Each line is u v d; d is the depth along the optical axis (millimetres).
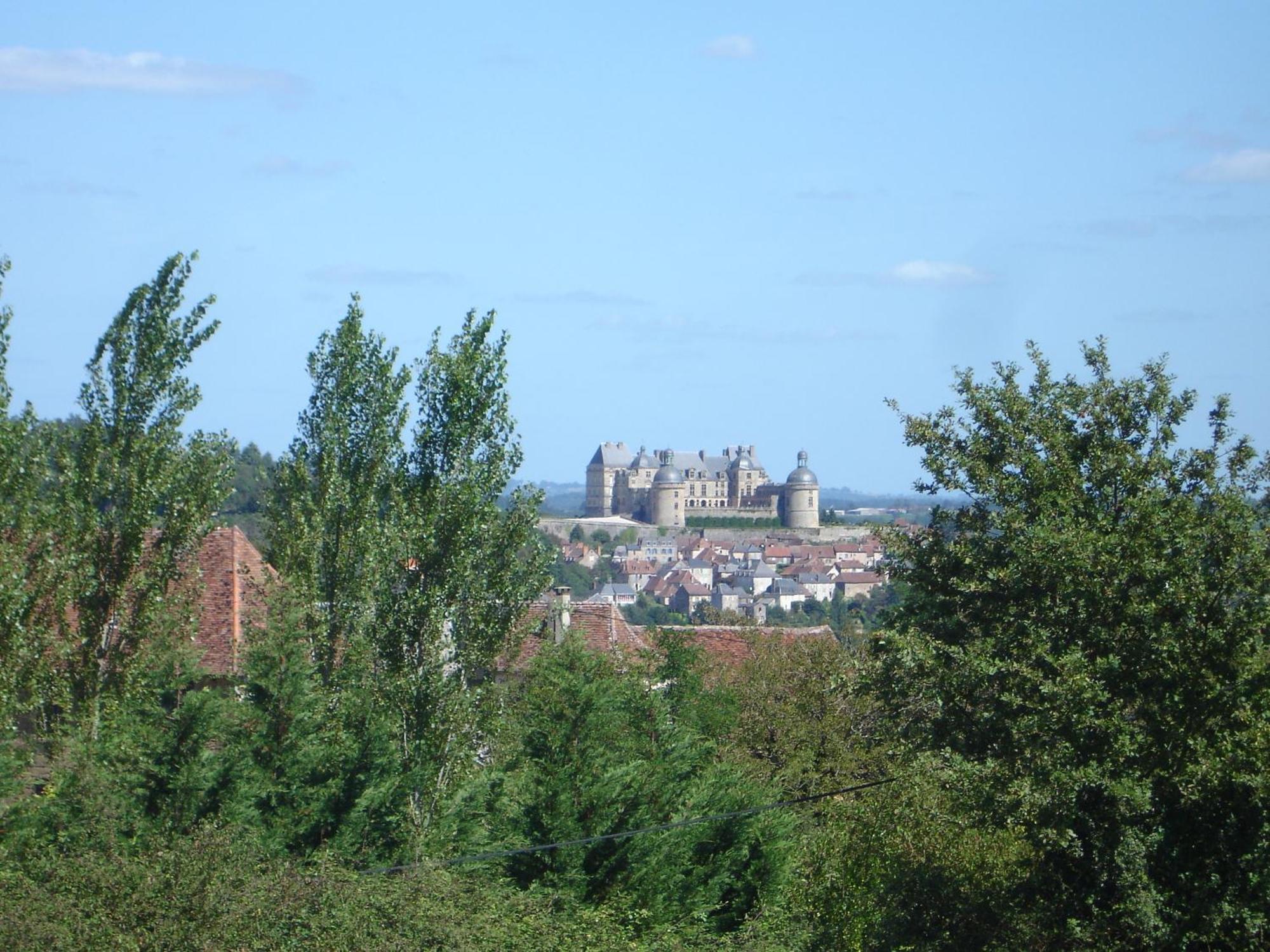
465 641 53406
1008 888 38219
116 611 52406
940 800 42562
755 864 52531
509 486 55000
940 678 38812
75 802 44438
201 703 48531
